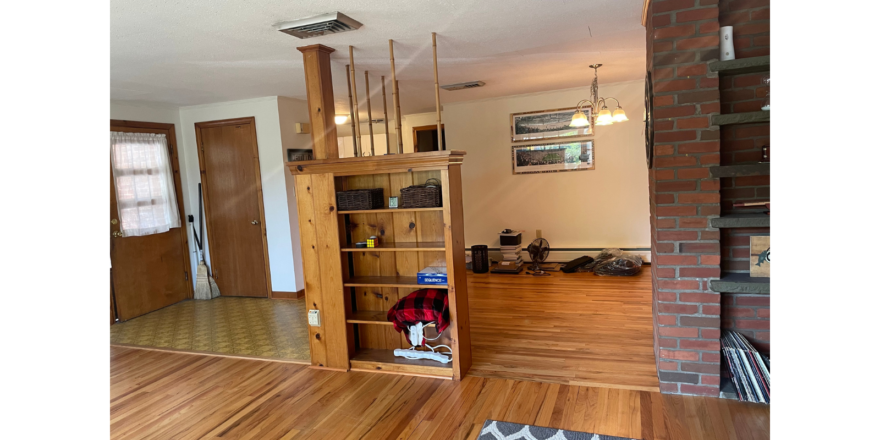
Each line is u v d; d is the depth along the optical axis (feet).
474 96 21.36
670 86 8.68
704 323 8.89
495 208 23.03
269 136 18.33
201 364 12.42
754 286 8.45
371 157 10.52
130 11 8.29
